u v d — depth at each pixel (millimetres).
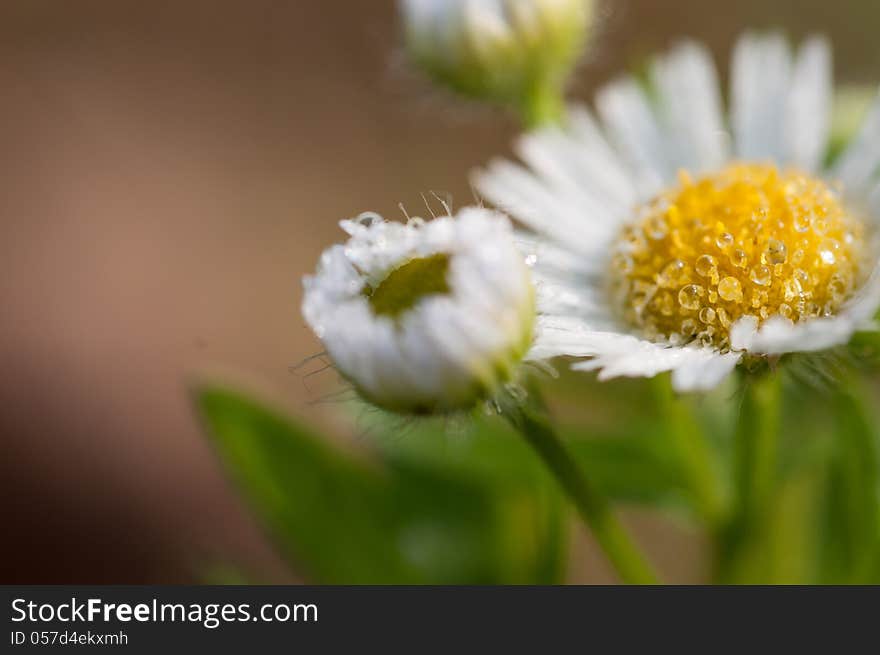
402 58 76
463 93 75
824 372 62
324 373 79
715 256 66
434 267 60
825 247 66
